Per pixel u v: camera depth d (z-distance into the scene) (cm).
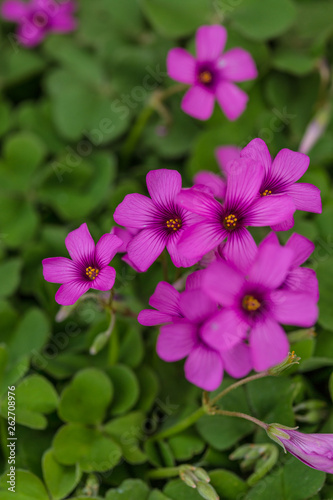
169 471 26
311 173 31
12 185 32
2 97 35
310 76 33
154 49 34
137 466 27
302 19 35
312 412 26
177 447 26
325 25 34
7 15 36
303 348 25
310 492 25
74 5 37
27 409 27
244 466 26
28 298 31
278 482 25
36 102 36
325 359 26
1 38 37
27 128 34
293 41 34
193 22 34
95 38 36
